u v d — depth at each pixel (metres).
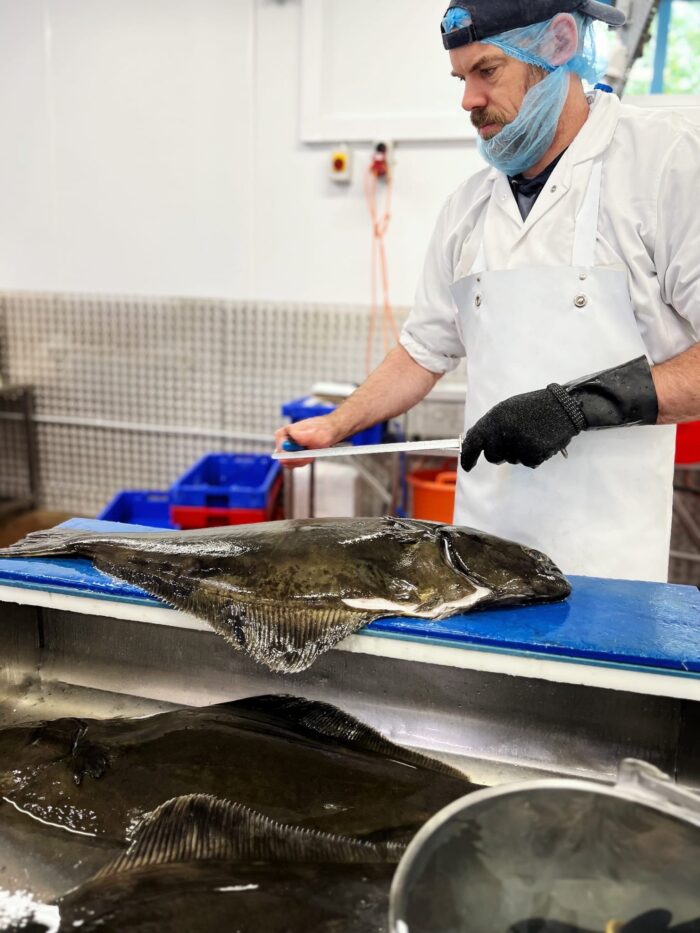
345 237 3.36
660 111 1.26
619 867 0.58
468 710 1.01
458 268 1.48
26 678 1.16
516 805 0.60
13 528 3.71
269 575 1.00
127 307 3.67
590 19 1.22
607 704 0.95
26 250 3.74
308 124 3.22
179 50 3.32
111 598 1.02
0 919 0.70
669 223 1.21
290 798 0.84
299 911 0.69
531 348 1.32
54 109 3.53
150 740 0.93
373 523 1.09
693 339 1.30
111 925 0.67
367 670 1.04
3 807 0.86
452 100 3.08
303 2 3.09
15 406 3.90
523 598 0.97
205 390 3.69
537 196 1.35
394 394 1.61
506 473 1.38
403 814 0.82
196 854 0.76
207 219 3.49
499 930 0.55
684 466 2.66
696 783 0.90
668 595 1.03
